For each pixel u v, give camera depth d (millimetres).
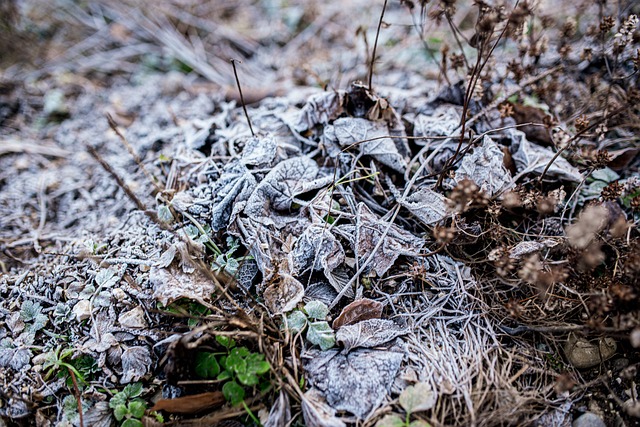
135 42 743
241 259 454
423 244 456
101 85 689
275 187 466
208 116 600
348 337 428
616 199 484
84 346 437
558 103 539
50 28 752
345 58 669
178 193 488
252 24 771
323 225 453
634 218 473
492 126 499
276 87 600
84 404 427
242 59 715
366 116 494
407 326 440
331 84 615
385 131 487
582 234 409
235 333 412
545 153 486
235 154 503
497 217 460
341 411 411
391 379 418
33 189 577
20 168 599
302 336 436
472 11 681
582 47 573
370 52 663
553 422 416
